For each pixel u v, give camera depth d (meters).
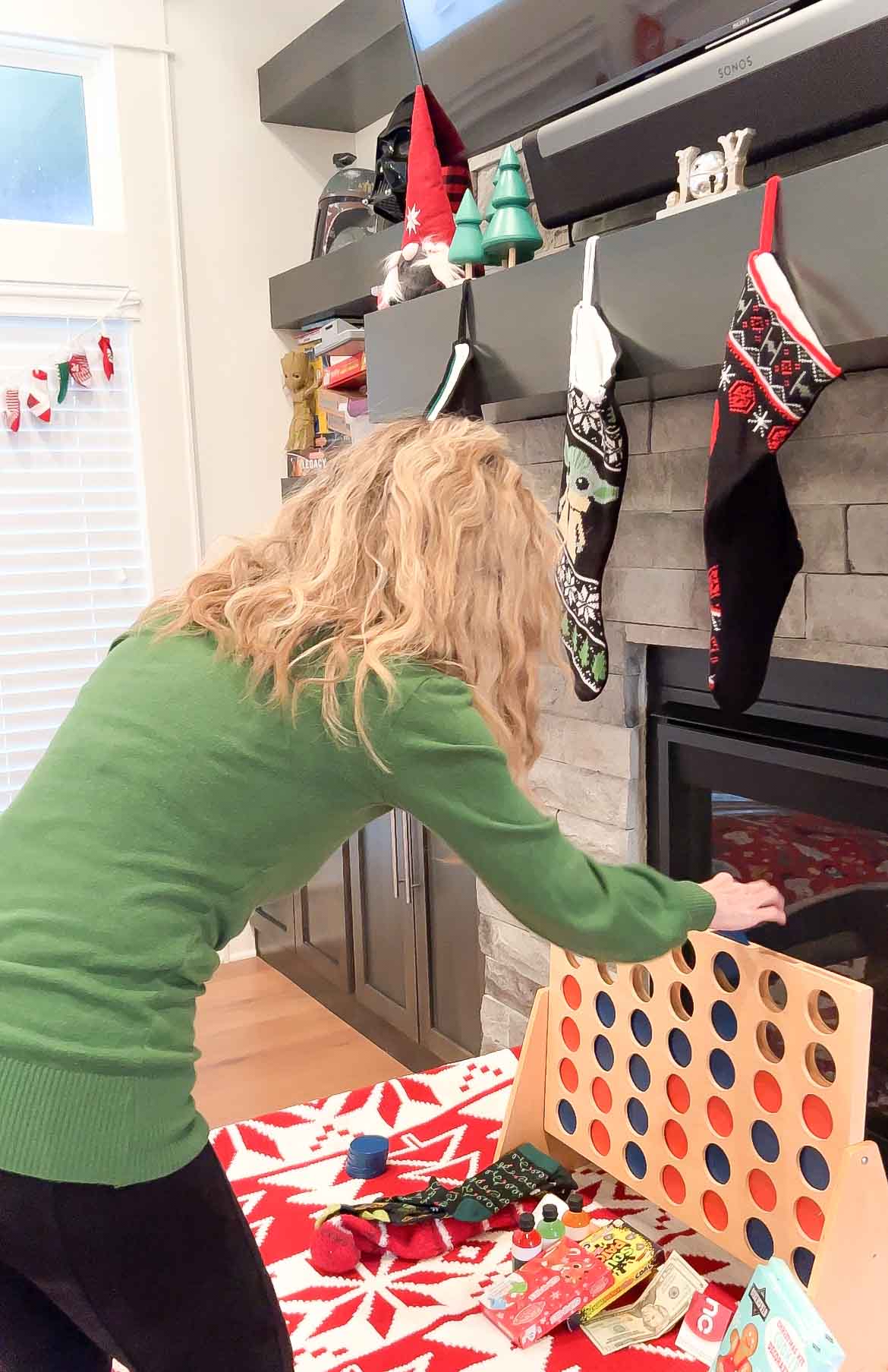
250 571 1.06
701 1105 1.32
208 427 3.15
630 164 1.57
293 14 3.14
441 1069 1.92
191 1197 0.93
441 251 1.90
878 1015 1.54
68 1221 0.86
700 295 1.33
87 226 2.94
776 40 1.31
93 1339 0.94
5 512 2.93
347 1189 1.55
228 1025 2.83
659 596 1.71
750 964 1.25
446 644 1.00
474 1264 1.38
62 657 3.04
